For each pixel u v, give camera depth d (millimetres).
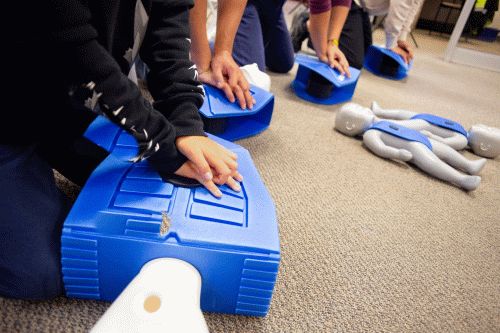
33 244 427
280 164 910
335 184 876
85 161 583
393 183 941
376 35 3475
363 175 947
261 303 478
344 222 741
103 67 370
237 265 442
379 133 1077
